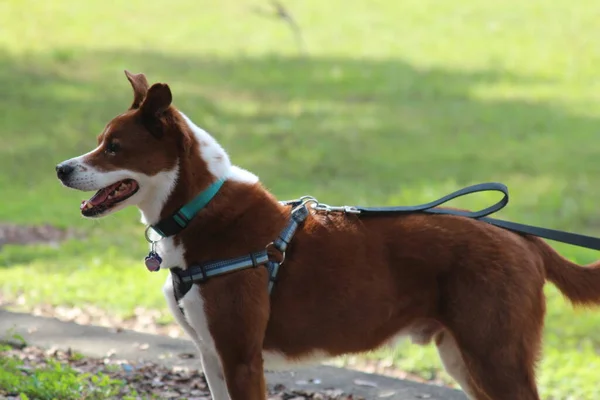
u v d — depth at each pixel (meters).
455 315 6.21
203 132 6.32
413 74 30.61
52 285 12.00
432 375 9.60
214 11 39.41
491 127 24.20
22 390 7.43
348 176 19.47
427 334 6.50
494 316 6.16
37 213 15.94
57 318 10.25
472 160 20.92
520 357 6.20
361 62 32.22
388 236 6.30
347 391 8.40
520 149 21.97
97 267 12.98
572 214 16.73
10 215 15.73
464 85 29.23
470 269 6.18
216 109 25.38
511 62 32.31
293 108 26.00
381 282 6.27
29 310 11.12
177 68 30.58
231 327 6.16
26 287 11.89
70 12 38.62
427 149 21.89
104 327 9.89
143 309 11.30
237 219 6.22
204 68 30.73
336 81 29.50
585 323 11.40
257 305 6.16
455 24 37.25
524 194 18.05
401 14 38.94
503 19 37.84
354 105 26.61
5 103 25.00
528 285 6.25
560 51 33.56
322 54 33.34
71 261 13.30
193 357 9.11
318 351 6.41
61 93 26.48
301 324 6.29
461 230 6.29
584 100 27.44
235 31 36.38
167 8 39.91
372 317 6.31
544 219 16.33
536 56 33.00
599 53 33.22
